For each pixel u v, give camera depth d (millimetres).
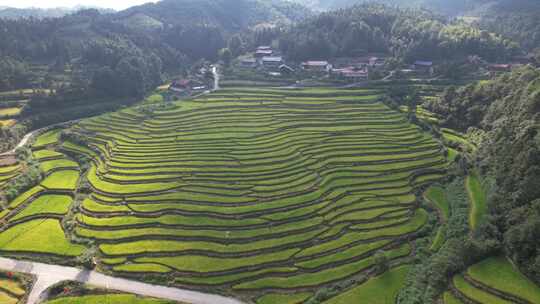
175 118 122250
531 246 51438
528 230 51938
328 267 60031
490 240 57062
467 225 66438
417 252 63062
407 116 117000
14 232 69625
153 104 136500
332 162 91500
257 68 168125
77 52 185250
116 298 53719
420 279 55406
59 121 127562
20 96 134875
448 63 152125
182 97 144000
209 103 132125
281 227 69000
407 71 153500
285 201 76500
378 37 183625
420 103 127938
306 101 129625
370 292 53812
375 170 88000
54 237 68125
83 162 100000
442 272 53469
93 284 57281
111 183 86188
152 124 119000
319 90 138125
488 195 72375
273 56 184250
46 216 75438
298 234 67500
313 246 64562
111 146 105688
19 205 78375
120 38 195125
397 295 53219
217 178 86312
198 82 158000
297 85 146125
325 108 123812
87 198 80875
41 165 97000
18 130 114312
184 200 77875
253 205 75438
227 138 106250
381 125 112062
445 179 85625
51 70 161625
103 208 76000
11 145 106438
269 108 125750
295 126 112500
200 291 55688
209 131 111438
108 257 62312
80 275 59094
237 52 197875
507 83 102875
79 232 68625
